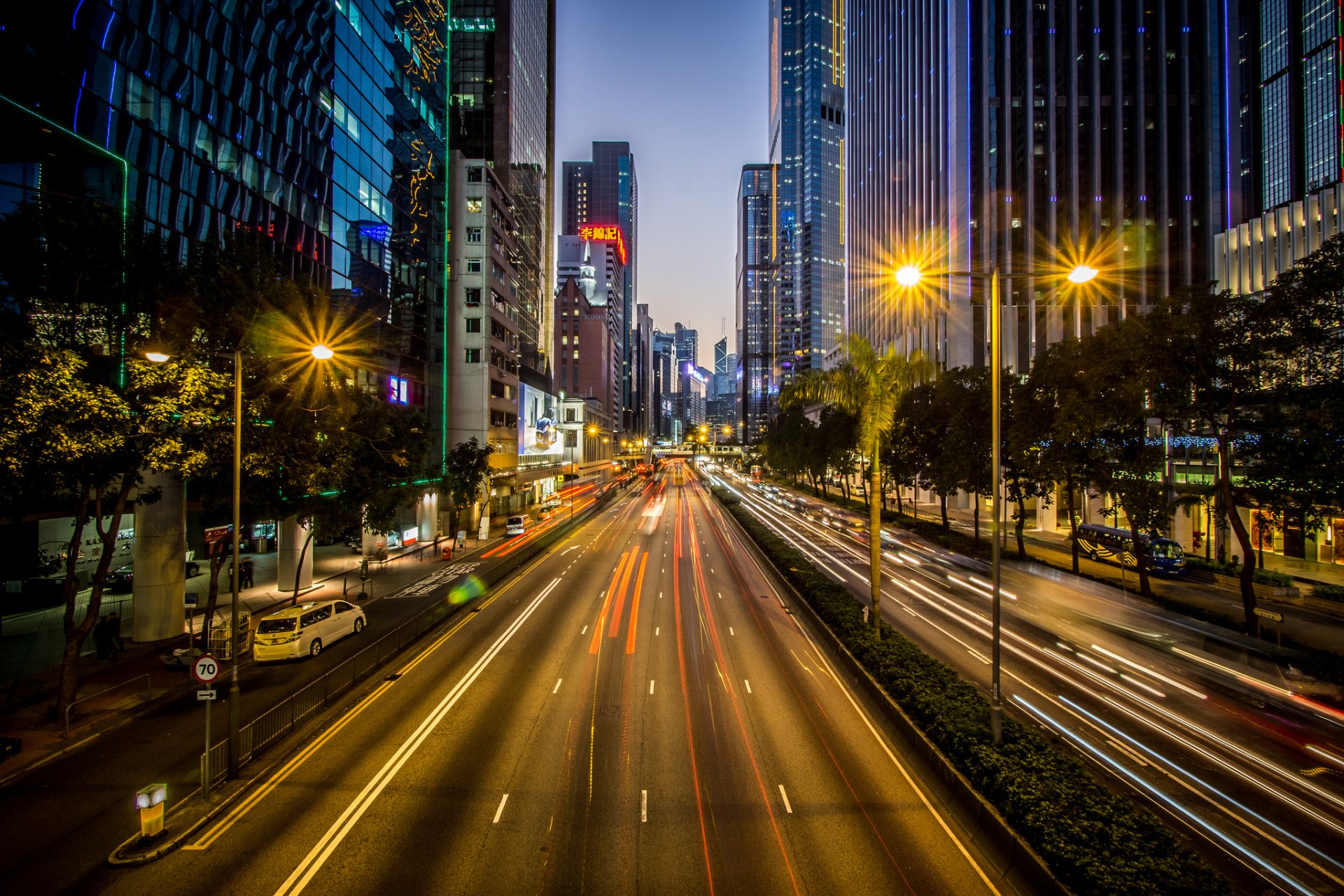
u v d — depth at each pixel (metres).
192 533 35.00
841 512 71.12
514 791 12.54
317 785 12.80
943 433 47.34
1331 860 10.20
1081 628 24.22
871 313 113.50
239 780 12.93
